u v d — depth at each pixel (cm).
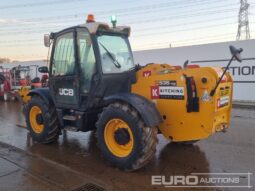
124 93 423
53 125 531
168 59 1330
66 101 501
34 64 1891
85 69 468
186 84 392
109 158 421
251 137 586
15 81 1286
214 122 395
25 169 420
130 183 372
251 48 1094
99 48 449
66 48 492
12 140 579
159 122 396
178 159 460
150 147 386
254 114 863
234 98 1151
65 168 424
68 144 547
